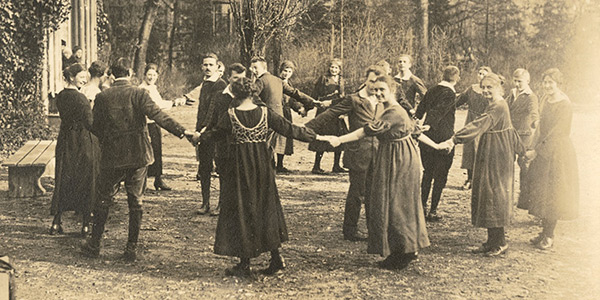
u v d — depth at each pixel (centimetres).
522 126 912
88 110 721
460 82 2750
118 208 866
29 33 1326
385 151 612
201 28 3123
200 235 744
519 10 3138
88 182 725
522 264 641
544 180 688
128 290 562
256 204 581
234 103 586
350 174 723
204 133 586
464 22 3219
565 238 738
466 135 651
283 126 595
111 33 3077
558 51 2844
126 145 634
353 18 2917
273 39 1323
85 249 658
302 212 859
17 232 743
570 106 688
